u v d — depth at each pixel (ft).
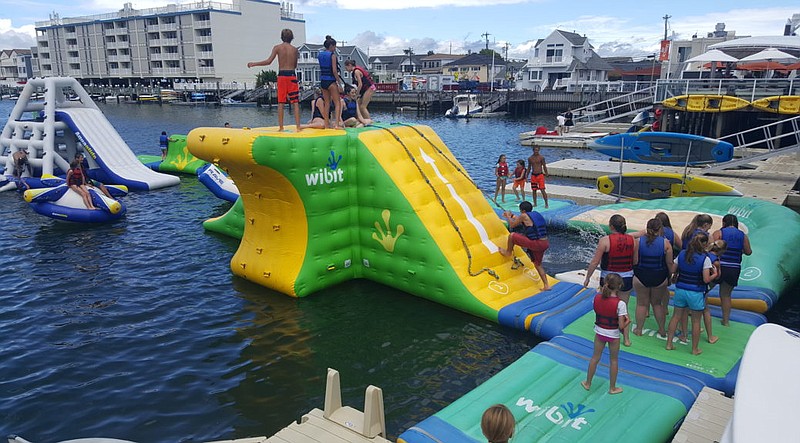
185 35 310.65
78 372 30.04
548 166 91.91
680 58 217.56
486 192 71.61
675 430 23.20
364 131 40.32
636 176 62.39
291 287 38.86
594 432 22.24
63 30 357.61
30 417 26.09
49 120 76.89
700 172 79.92
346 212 40.32
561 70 274.36
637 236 32.86
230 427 25.39
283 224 39.63
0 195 73.67
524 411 23.79
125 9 327.67
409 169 39.11
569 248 49.32
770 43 117.39
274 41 334.24
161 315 37.11
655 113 121.60
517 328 33.63
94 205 60.23
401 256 38.73
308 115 227.40
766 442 14.29
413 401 27.07
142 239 54.54
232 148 36.55
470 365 30.30
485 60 360.89
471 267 36.73
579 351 28.73
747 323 31.45
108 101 321.73
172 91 304.50
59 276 44.47
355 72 44.34
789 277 37.50
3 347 32.81
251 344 33.04
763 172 80.53
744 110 98.94
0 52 481.05
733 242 29.71
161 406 26.99
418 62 399.24
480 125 185.68
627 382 25.67
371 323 35.32
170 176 82.12
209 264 47.09
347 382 28.89
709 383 25.76
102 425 25.50
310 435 21.86
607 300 23.75
